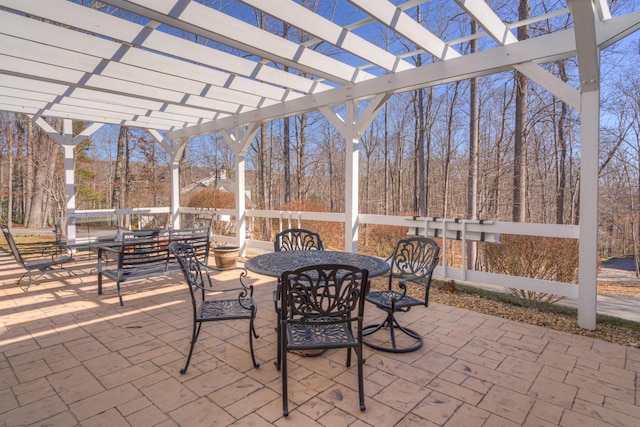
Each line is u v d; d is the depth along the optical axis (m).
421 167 11.36
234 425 1.88
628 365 2.53
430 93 11.39
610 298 4.29
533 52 3.33
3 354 2.68
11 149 13.88
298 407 2.03
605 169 9.24
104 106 5.85
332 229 8.72
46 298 4.12
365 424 1.89
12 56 3.57
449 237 4.45
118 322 3.36
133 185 15.78
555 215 10.14
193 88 4.90
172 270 4.20
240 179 6.77
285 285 2.03
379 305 2.76
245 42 3.42
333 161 15.43
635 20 2.77
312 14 3.27
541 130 10.05
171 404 2.06
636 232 8.96
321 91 5.17
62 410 1.99
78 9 3.03
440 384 2.29
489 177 10.63
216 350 2.77
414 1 3.17
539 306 3.76
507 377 2.37
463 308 3.79
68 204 6.86
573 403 2.08
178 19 2.96
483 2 3.23
